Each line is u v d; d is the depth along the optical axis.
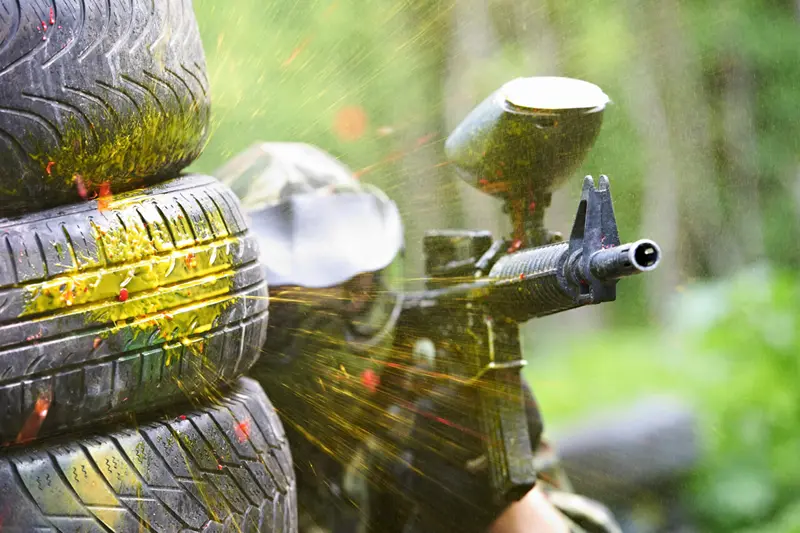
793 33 19.45
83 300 2.39
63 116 2.41
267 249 3.30
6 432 2.37
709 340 12.31
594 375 12.95
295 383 3.45
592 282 2.51
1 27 2.34
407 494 3.61
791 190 19.31
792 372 11.34
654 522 8.98
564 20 18.36
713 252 18.86
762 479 9.62
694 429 9.77
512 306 3.04
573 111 2.88
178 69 2.69
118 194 2.58
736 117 19.52
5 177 2.40
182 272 2.56
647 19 19.12
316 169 3.52
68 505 2.40
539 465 4.13
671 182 18.89
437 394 3.46
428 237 3.37
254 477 2.77
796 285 13.20
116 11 2.51
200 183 2.77
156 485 2.52
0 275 2.32
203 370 2.64
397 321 3.41
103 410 2.48
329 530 3.63
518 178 3.02
